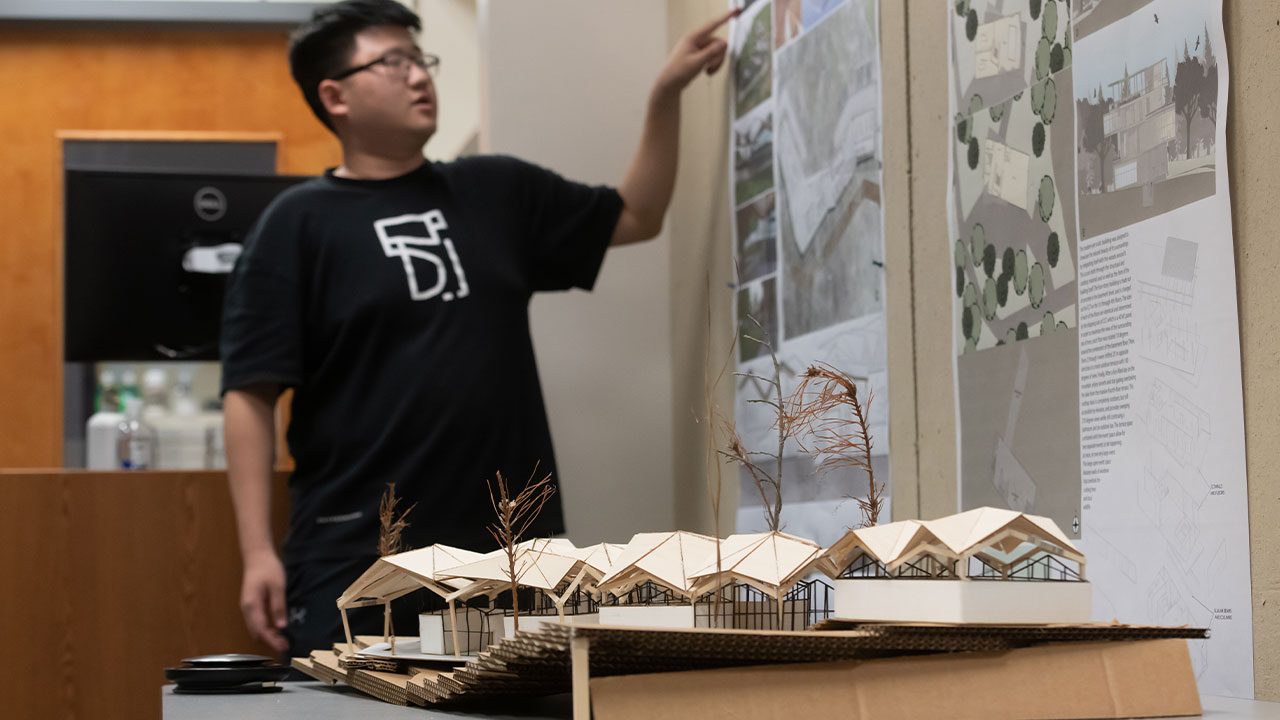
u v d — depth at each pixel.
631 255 2.29
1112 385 1.08
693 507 2.14
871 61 1.56
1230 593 0.94
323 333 1.83
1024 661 0.68
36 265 3.45
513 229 1.96
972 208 1.31
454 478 1.78
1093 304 1.11
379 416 1.78
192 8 3.51
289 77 3.58
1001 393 1.25
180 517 1.95
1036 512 1.19
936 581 0.67
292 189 1.91
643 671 0.64
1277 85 0.90
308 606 1.73
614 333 2.26
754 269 1.91
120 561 1.92
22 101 3.50
